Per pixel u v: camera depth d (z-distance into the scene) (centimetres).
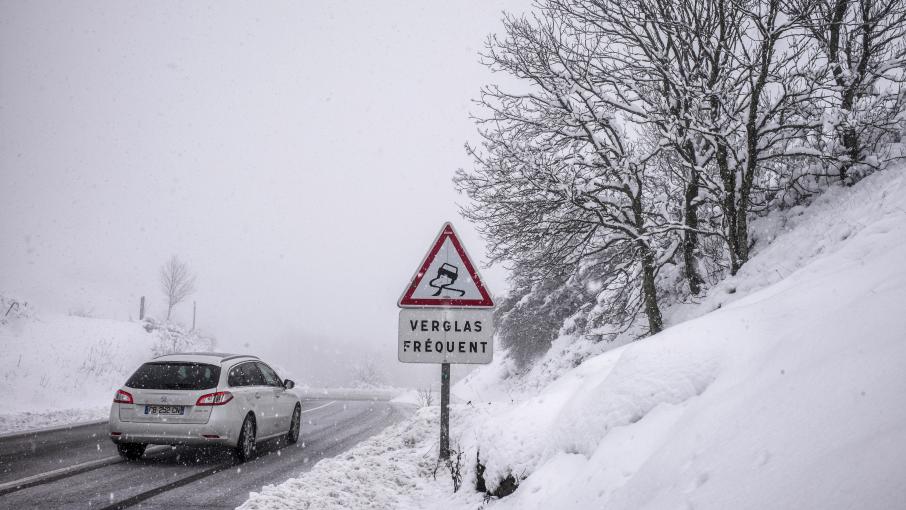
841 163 1112
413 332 714
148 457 897
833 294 356
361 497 571
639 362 393
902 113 1166
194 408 828
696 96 1085
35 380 2047
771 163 1273
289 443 1100
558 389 525
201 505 584
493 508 443
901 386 188
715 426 269
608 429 379
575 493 339
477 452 546
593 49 1228
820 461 179
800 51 1010
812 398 223
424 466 717
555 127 1241
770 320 363
